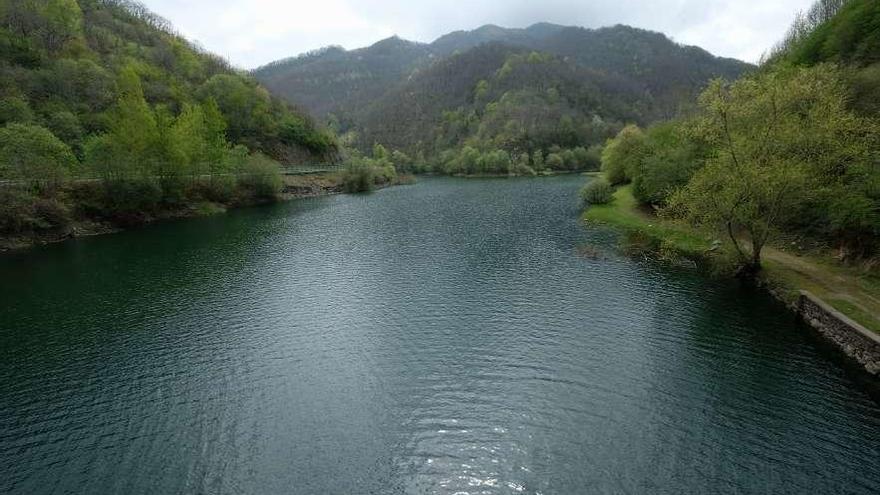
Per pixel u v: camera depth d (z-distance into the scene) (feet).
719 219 126.11
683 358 89.45
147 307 120.57
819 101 116.16
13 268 158.10
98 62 384.47
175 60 491.31
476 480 59.93
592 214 231.50
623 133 332.39
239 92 454.81
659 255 156.46
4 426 72.69
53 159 212.64
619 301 118.42
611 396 77.92
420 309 116.37
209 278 144.46
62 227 206.08
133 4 599.98
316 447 66.90
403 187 446.19
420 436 68.90
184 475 61.93
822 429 68.33
